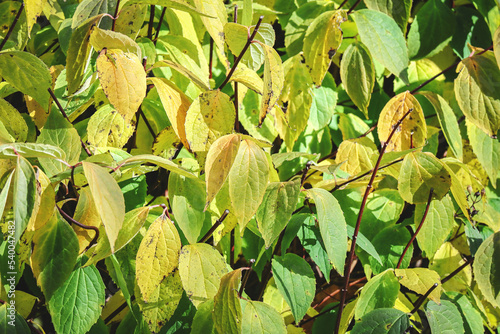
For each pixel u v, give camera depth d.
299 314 1.00
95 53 1.00
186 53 1.06
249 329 0.95
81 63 0.93
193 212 0.99
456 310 1.04
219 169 0.92
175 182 1.00
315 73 1.09
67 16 1.09
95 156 0.92
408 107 1.08
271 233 0.96
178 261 0.96
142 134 1.08
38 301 1.02
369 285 1.03
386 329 1.00
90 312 0.96
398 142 1.08
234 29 0.97
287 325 1.07
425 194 1.03
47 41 1.11
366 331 1.00
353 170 1.11
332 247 0.97
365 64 1.11
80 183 0.96
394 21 1.11
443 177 1.02
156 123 1.07
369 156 1.11
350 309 1.05
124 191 1.03
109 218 0.86
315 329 1.09
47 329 1.07
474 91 1.08
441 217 1.05
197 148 0.96
